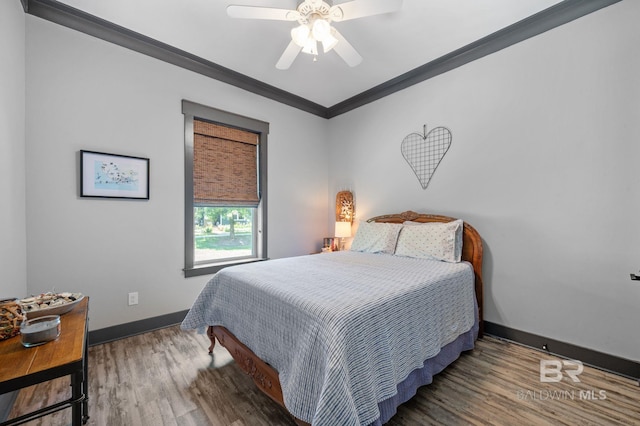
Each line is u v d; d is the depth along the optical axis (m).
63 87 2.21
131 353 2.23
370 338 1.33
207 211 3.22
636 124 1.90
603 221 2.03
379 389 1.30
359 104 3.81
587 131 2.09
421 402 1.66
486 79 2.61
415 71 3.07
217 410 1.60
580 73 2.11
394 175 3.43
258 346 1.64
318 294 1.54
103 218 2.40
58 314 1.38
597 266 2.05
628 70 1.93
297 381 1.27
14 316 1.17
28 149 2.06
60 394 1.72
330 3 2.02
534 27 2.30
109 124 2.42
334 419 1.05
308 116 4.04
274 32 2.45
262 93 3.50
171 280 2.78
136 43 2.54
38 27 2.11
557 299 2.23
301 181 3.97
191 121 2.91
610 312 2.00
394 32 2.43
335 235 3.88
